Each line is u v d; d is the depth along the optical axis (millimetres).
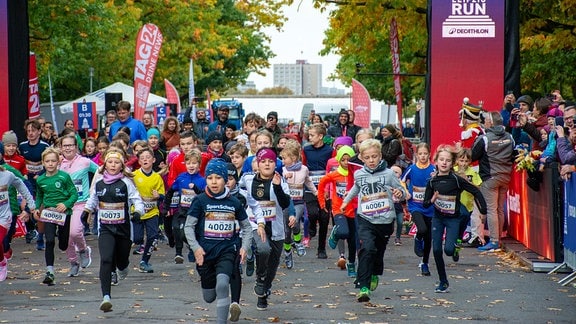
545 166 14984
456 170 16719
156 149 19797
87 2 34656
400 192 11914
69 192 13859
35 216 13680
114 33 45531
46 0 33500
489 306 11531
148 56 26859
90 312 11164
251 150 16281
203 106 69625
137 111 26859
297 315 10945
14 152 18125
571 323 10516
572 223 13586
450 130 19828
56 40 34719
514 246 16797
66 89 49375
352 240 13977
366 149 11883
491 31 19734
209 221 9875
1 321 10586
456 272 14508
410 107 78750
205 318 10719
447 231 12734
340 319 10688
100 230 12039
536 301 11914
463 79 19781
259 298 11367
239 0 33812
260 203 11617
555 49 26844
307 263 15812
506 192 17391
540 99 17094
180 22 53188
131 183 12234
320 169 17016
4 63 20844
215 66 57062
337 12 27906
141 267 14938
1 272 13195
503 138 17062
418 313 11062
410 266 15289
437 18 19766
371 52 33719
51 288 13250
